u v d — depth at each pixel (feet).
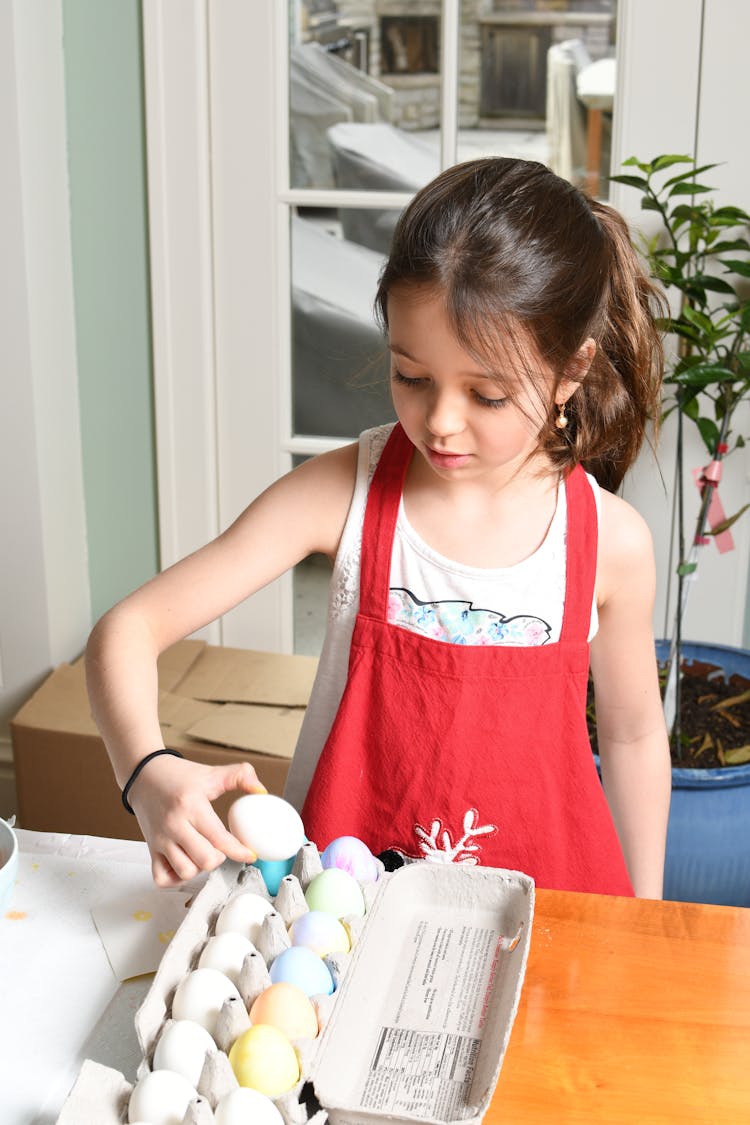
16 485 6.18
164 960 2.27
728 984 2.37
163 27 6.07
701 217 5.38
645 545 3.43
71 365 6.46
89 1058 2.22
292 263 6.59
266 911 2.42
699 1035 2.24
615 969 2.40
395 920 2.51
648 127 6.01
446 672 3.23
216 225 6.45
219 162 6.34
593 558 3.34
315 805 3.28
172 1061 2.01
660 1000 2.32
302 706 5.82
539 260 2.66
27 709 5.73
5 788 6.62
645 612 3.51
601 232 2.95
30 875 2.77
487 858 3.31
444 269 2.57
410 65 6.17
